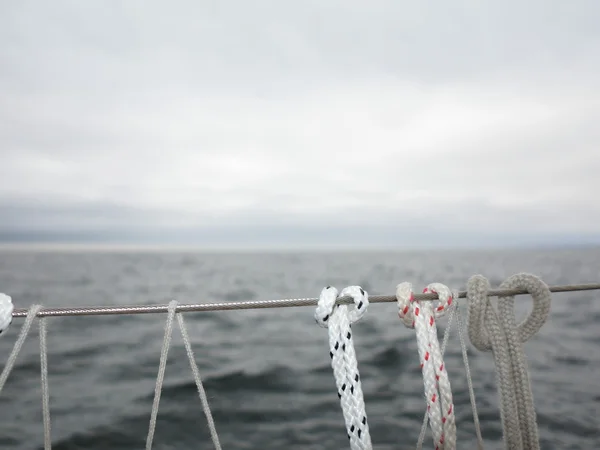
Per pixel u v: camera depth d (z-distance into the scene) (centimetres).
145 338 1153
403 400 664
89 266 5300
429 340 192
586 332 1162
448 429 188
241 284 2931
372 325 1208
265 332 1225
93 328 1282
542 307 198
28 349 1039
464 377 737
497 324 201
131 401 685
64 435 569
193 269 4919
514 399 196
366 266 5172
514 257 7669
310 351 1005
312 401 682
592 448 501
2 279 3219
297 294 2334
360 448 184
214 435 199
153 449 538
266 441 553
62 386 759
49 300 2064
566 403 630
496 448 513
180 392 721
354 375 188
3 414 634
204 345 1068
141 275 3872
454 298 199
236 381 776
